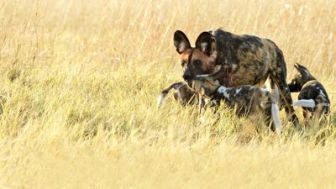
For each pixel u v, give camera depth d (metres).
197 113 31.95
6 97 31.55
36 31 42.19
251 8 47.31
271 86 33.84
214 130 30.47
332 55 44.91
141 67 39.84
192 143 29.22
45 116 29.44
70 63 39.62
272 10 47.03
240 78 32.44
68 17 54.62
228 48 31.88
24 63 37.47
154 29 45.19
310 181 24.72
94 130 29.55
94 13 54.06
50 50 41.88
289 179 24.72
